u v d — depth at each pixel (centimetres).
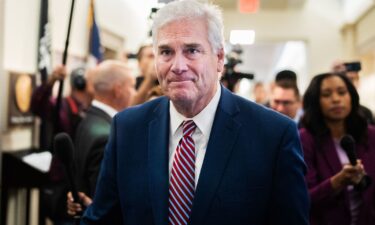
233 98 111
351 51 677
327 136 176
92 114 185
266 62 1423
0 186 245
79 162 172
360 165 151
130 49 512
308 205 101
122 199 108
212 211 97
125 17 490
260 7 689
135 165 108
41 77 287
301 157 103
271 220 101
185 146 104
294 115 251
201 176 99
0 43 241
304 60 828
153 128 110
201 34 97
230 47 254
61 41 330
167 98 114
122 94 191
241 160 101
